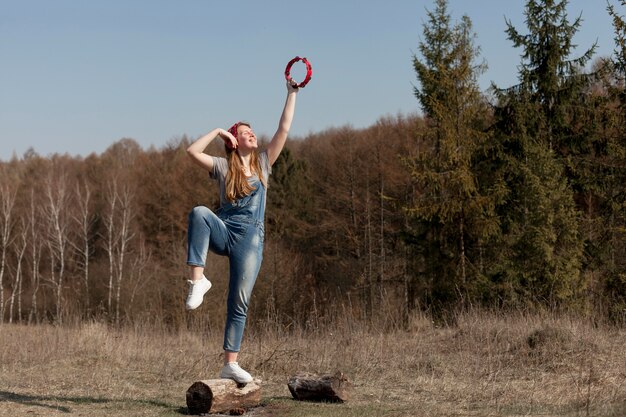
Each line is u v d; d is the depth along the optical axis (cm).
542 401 683
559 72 2392
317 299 3075
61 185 4053
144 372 903
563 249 2017
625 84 2286
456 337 1118
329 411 620
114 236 3812
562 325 1049
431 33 2398
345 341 1059
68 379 838
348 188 3622
